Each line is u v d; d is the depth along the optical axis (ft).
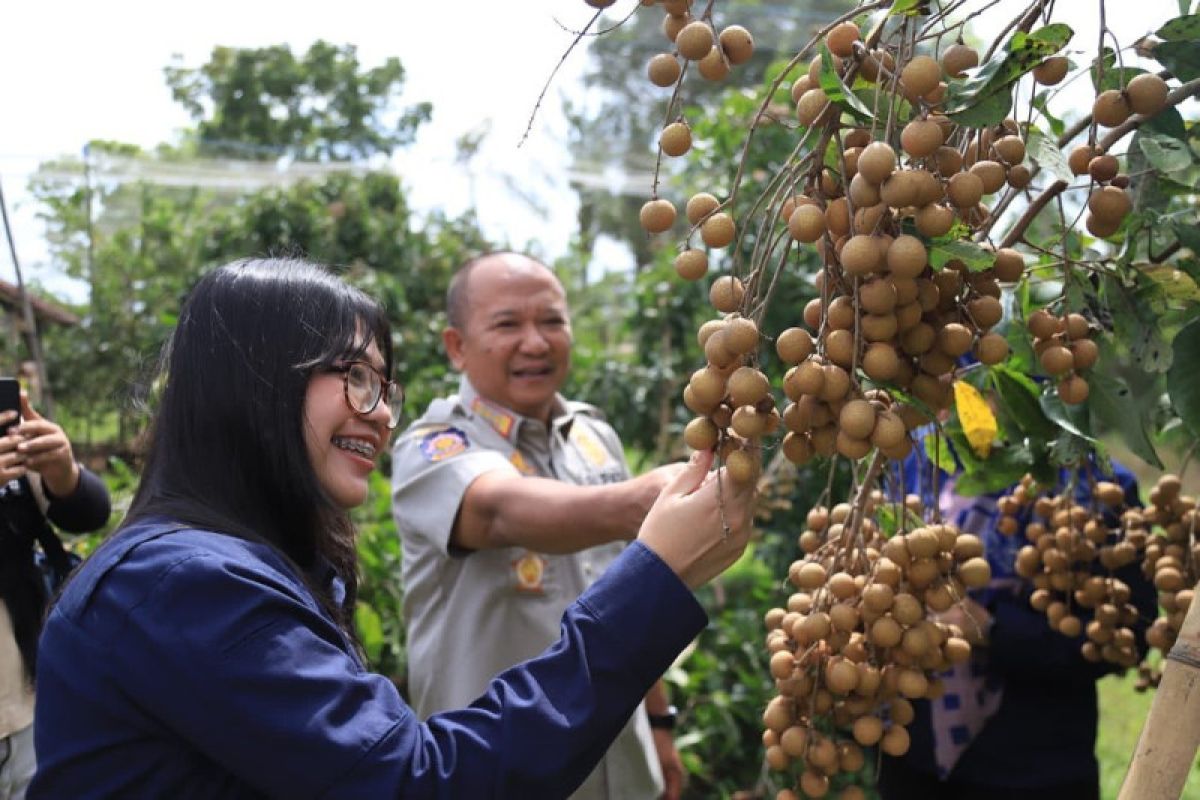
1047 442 5.43
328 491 4.69
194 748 3.95
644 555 4.16
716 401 3.97
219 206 35.42
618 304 35.32
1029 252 5.50
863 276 3.67
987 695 8.06
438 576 8.23
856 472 5.13
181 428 4.56
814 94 3.82
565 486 7.22
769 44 27.14
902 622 4.47
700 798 15.06
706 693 15.66
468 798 3.86
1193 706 3.72
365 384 4.75
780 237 4.07
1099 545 6.33
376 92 52.37
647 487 6.72
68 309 29.27
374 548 14.66
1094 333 5.24
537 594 8.12
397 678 13.89
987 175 3.79
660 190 26.63
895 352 3.74
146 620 3.89
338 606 4.91
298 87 52.39
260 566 4.13
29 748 7.87
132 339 28.96
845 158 3.97
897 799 8.57
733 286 3.97
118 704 3.92
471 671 8.01
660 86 4.09
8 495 8.05
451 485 7.75
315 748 3.79
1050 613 6.40
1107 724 16.78
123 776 3.93
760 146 16.70
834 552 4.91
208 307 4.61
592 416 9.80
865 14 3.99
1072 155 4.39
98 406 28.78
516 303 8.59
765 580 16.93
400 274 30.53
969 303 4.03
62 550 8.32
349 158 51.37
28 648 7.89
